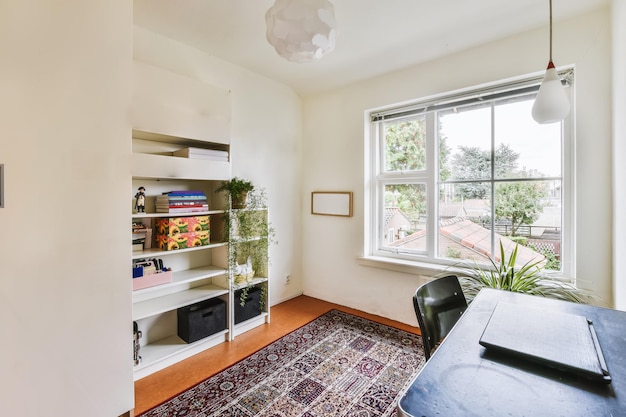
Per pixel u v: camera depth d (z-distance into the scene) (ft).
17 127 4.23
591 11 6.41
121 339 5.30
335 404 5.68
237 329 8.50
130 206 5.39
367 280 10.18
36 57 4.36
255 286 9.42
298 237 11.86
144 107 6.31
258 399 5.82
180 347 7.29
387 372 6.68
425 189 9.32
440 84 8.59
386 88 9.68
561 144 7.18
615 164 5.96
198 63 8.36
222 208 8.47
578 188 6.62
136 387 6.19
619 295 5.73
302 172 11.96
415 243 9.57
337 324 9.21
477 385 2.52
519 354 2.90
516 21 6.84
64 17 4.60
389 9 6.44
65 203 4.66
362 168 10.28
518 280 6.67
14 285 4.26
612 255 6.21
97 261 5.01
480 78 7.89
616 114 5.86
